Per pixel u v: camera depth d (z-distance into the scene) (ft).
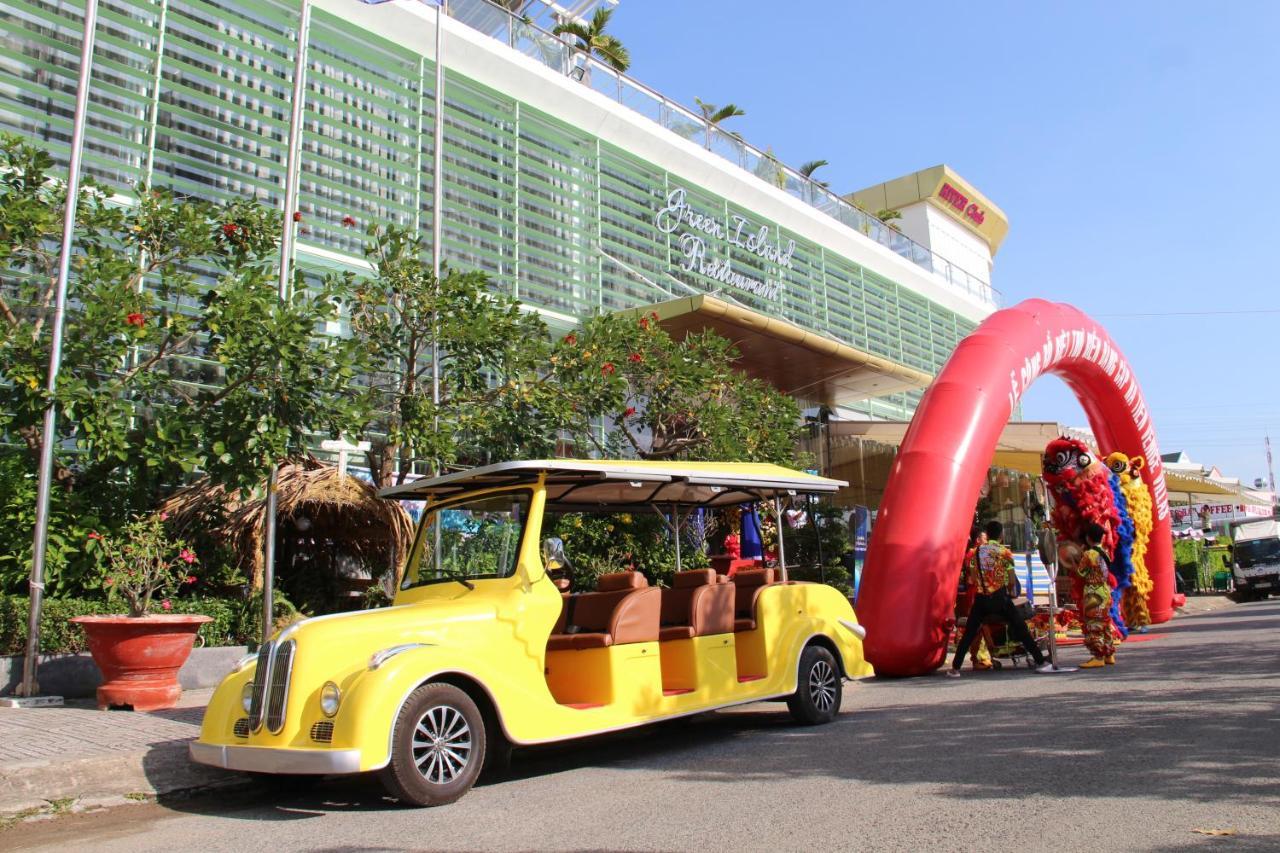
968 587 41.47
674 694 23.91
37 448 34.99
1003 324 47.11
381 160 60.49
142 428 34.76
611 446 52.95
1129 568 42.42
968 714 26.91
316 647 19.26
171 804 20.38
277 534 42.60
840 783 19.07
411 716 18.67
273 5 56.39
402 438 40.04
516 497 23.35
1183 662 36.63
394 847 15.98
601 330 47.09
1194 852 13.62
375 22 61.52
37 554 30.12
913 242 114.93
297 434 34.71
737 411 54.39
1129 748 20.86
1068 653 43.88
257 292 33.50
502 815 17.92
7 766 19.72
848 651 28.84
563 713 21.12
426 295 41.01
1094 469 41.14
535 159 71.97
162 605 31.68
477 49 66.59
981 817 15.90
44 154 35.27
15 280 40.55
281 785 21.77
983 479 41.11
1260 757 19.45
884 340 102.78
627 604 23.09
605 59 86.69
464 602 21.59
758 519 38.47
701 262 81.87
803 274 93.91
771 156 95.09
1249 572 99.35
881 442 76.23
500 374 44.55
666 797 18.78
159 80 49.88
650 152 79.97
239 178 52.16
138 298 34.09
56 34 46.55
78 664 31.42
